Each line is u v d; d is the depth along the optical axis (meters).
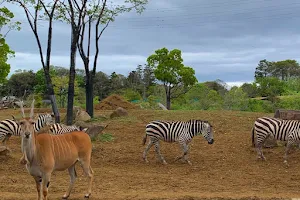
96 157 15.94
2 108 35.91
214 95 40.41
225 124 20.92
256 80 55.47
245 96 37.56
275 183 12.88
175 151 16.95
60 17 22.22
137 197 10.67
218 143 17.83
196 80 42.91
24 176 13.29
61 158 9.73
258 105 35.06
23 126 9.07
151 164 15.27
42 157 9.32
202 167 14.84
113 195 10.93
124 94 54.72
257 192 11.73
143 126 20.94
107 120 22.52
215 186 12.36
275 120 15.38
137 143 18.08
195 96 45.50
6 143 17.64
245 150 16.75
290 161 15.34
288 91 38.53
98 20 22.95
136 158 15.95
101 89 60.53
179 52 41.72
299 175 13.76
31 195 10.79
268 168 14.66
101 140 18.25
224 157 16.03
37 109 30.09
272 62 96.19
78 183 12.40
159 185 12.34
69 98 20.94
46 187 9.45
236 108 35.50
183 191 11.68
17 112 28.62
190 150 17.05
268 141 16.89
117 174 13.62
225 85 64.19
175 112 24.39
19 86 55.38
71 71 20.98
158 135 15.27
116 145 17.64
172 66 41.53
